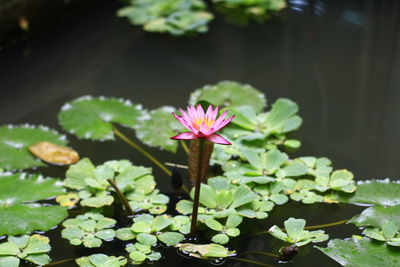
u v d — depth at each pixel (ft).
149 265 7.35
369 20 9.45
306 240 7.42
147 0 9.70
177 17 9.53
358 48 9.11
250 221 7.61
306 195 7.70
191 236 7.48
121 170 7.84
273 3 9.69
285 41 9.21
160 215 7.60
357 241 7.42
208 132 7.19
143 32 9.33
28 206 7.62
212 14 9.60
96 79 8.77
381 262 7.31
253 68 8.89
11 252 7.34
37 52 9.06
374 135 8.25
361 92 8.63
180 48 9.13
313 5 9.73
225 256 7.33
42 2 9.20
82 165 7.86
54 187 7.75
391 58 8.99
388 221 7.47
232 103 8.39
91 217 7.56
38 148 8.02
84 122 8.23
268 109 8.43
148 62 8.96
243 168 7.84
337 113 8.44
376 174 7.93
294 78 8.77
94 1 9.70
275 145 8.07
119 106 8.35
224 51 9.09
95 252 7.41
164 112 8.31
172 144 8.09
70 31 9.33
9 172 7.82
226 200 7.61
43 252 7.39
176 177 7.71
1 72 8.83
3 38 9.06
